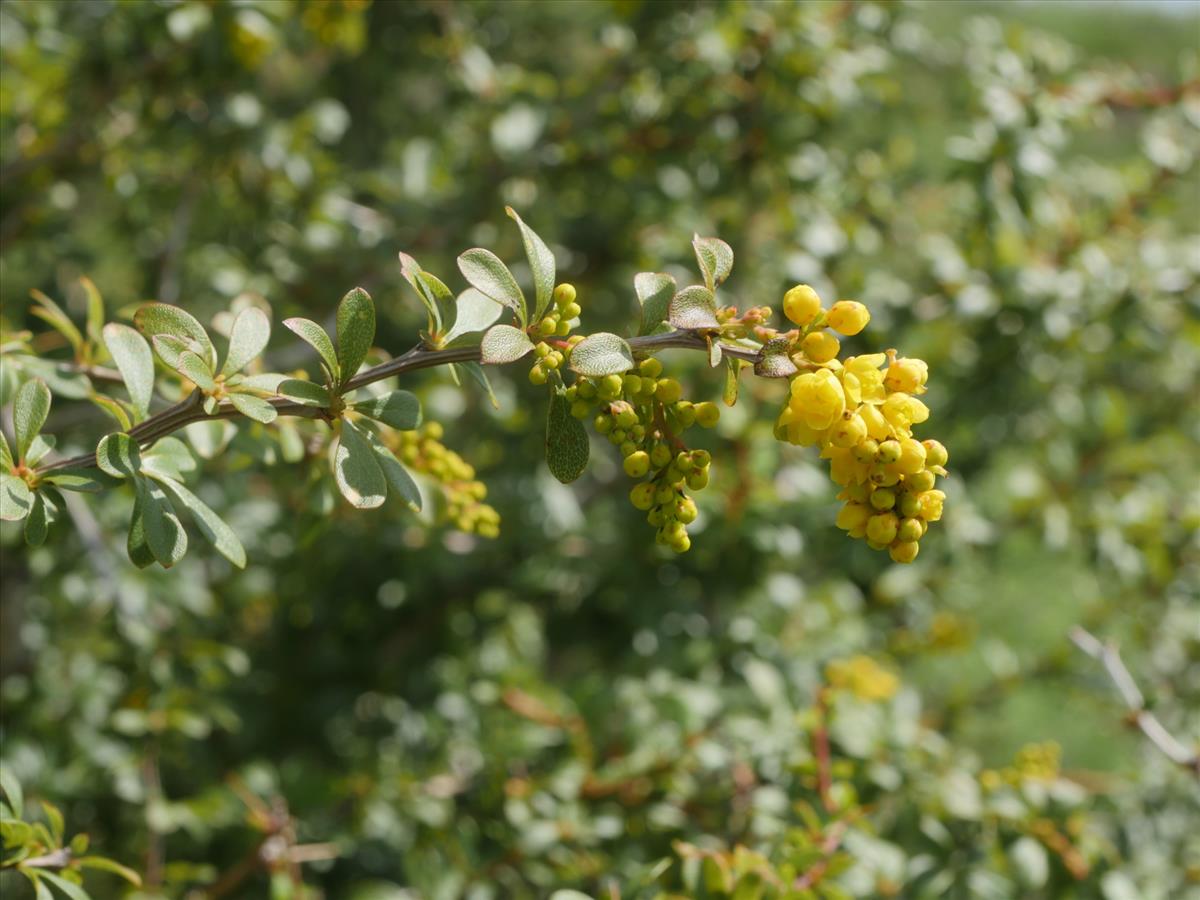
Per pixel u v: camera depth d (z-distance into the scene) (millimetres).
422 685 3561
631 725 2840
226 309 3900
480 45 4430
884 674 2812
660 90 3602
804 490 3258
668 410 1417
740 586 3404
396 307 4004
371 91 4715
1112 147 6297
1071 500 3979
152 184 3740
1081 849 2547
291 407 1452
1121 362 4527
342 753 3625
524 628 3855
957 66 3984
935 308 3818
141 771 3098
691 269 3773
